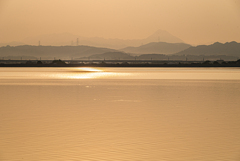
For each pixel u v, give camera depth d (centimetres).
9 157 1827
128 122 2750
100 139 2181
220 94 5166
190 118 2947
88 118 2934
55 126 2583
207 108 3584
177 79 9644
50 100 4312
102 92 5475
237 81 8756
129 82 8244
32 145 2047
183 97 4719
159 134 2325
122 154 1877
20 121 2788
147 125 2628
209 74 13162
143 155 1859
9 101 4197
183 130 2455
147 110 3428
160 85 7219
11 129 2475
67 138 2209
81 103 3997
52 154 1873
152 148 1989
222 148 1994
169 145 2053
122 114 3159
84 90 5869
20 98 4553
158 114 3166
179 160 1781
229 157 1831
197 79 9688
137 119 2888
